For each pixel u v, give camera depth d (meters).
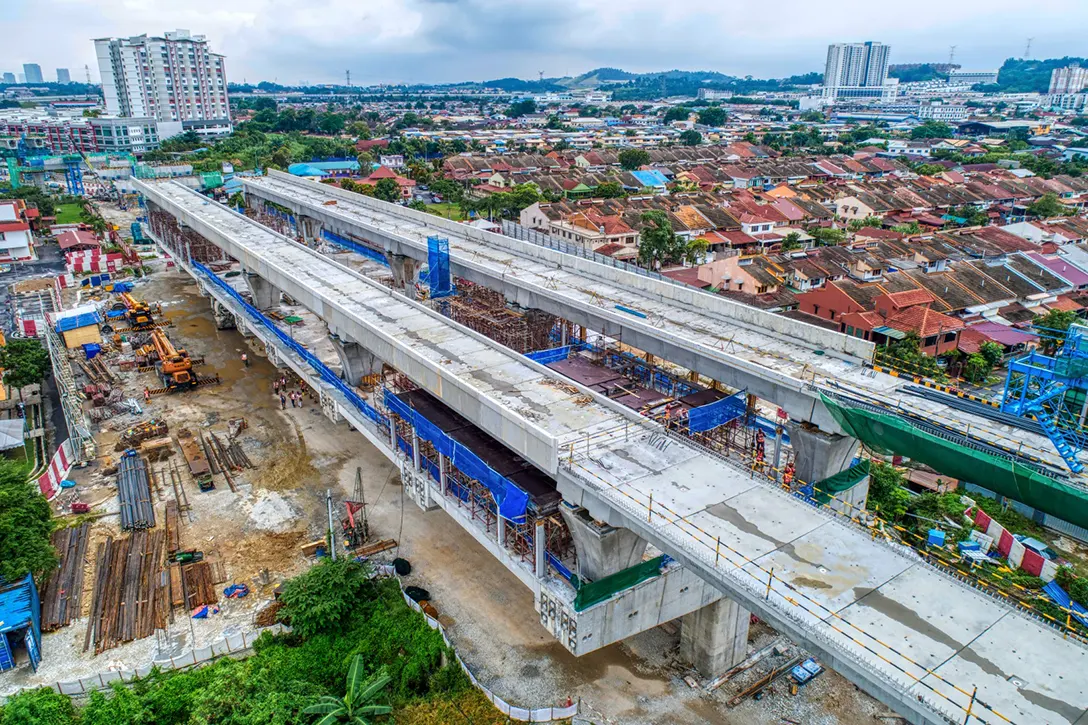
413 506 55.97
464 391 43.16
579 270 71.44
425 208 159.25
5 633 39.56
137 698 35.62
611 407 42.25
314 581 43.59
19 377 69.12
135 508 53.69
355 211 102.44
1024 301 95.44
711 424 43.47
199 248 101.69
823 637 24.75
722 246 134.88
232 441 64.88
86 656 40.84
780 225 143.75
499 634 43.41
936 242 118.19
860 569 28.52
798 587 27.39
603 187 179.50
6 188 176.38
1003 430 39.38
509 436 39.66
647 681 40.62
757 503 32.94
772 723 38.06
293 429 67.81
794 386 44.44
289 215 123.81
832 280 95.38
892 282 92.56
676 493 33.66
